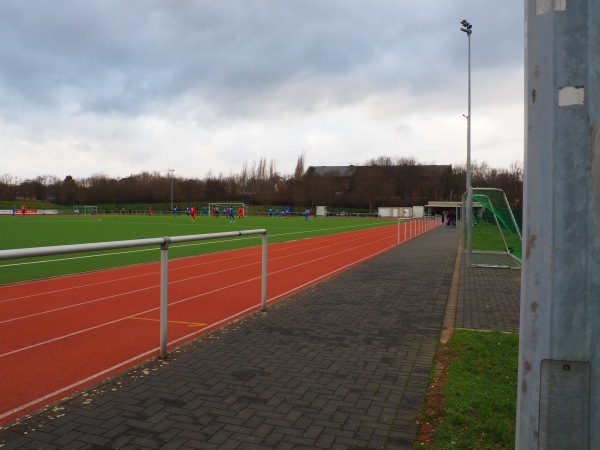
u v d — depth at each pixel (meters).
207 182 118.06
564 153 1.73
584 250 1.71
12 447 3.27
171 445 3.32
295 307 7.96
